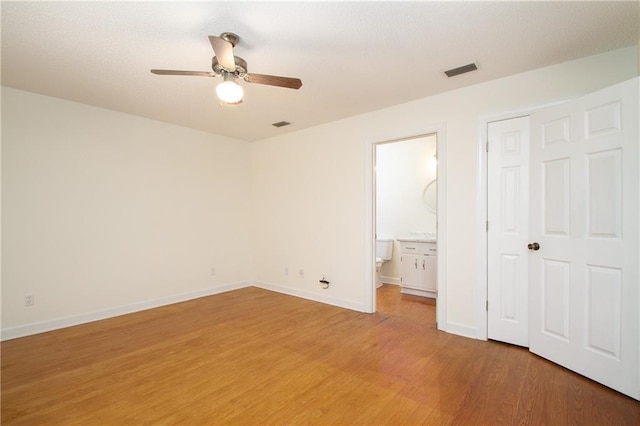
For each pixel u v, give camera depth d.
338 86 2.88
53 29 1.98
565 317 2.25
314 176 4.20
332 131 3.98
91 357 2.52
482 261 2.80
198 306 3.94
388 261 5.22
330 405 1.87
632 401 1.86
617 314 1.95
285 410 1.83
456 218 2.95
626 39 2.11
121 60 2.39
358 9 1.79
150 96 3.13
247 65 2.46
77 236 3.32
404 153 5.09
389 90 2.97
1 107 2.88
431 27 1.97
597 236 2.06
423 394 1.97
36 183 3.07
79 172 3.34
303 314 3.59
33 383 2.12
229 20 1.89
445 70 2.56
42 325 3.08
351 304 3.79
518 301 2.64
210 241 4.55
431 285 4.27
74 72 2.60
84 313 3.35
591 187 2.09
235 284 4.87
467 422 1.70
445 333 2.98
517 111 2.63
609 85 2.28
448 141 3.00
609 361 1.98
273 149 4.77
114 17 1.86
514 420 1.71
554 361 2.33
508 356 2.47
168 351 2.62
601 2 1.73
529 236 2.56
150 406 1.87
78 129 3.33
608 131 2.01
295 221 4.45
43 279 3.10
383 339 2.85
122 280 3.65
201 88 2.93
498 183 2.74
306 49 2.23
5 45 2.17
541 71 2.53
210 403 1.90
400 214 5.13
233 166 4.87
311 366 2.35
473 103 2.86
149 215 3.89
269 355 2.54
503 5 1.76
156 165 3.96
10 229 2.93
